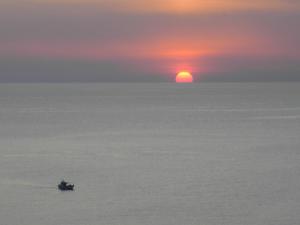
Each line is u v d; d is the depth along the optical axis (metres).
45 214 171.12
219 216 167.25
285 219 164.00
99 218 166.62
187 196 189.75
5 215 170.62
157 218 166.00
